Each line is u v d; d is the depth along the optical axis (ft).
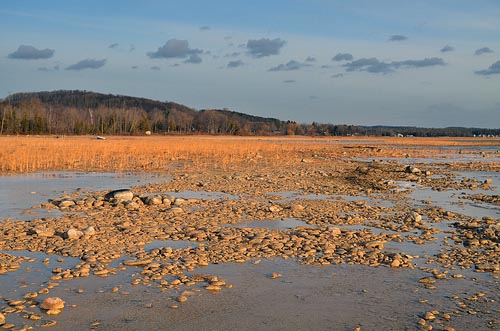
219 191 64.13
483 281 27.81
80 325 21.39
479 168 110.63
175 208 47.39
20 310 22.79
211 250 33.32
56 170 89.35
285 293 25.64
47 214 45.85
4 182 70.95
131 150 135.23
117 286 26.22
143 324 21.62
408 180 81.97
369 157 148.05
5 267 29.01
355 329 21.35
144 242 35.35
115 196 53.11
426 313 22.89
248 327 21.50
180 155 128.36
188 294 25.17
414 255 33.17
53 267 29.30
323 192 65.21
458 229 41.81
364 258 32.09
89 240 35.40
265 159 123.44
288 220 44.91
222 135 446.19
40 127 328.08
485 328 21.52
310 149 179.63
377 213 49.26
